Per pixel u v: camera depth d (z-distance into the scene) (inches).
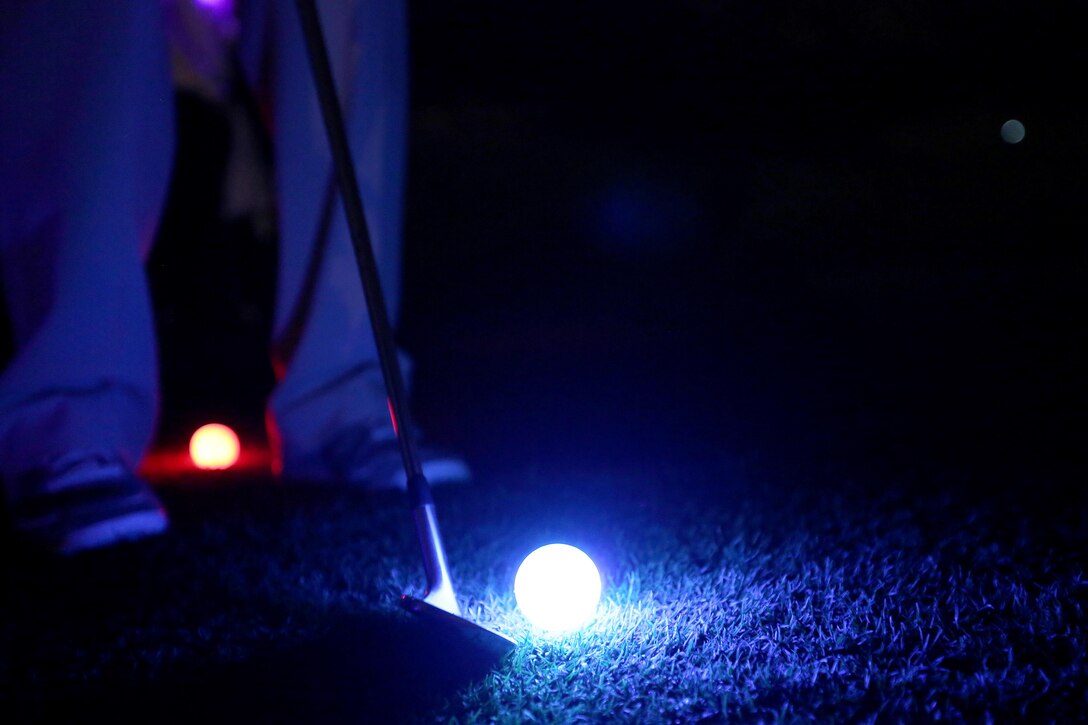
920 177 166.4
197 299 100.9
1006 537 53.8
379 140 66.1
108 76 59.6
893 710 43.3
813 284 126.8
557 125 173.5
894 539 54.0
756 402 79.8
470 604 50.1
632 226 151.3
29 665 47.9
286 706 44.9
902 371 87.7
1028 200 158.4
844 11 171.5
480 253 146.0
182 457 74.0
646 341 106.6
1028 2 177.3
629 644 46.9
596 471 65.5
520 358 101.6
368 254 52.1
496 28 173.3
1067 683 43.9
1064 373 83.3
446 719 43.9
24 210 60.1
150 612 51.1
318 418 66.2
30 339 60.1
